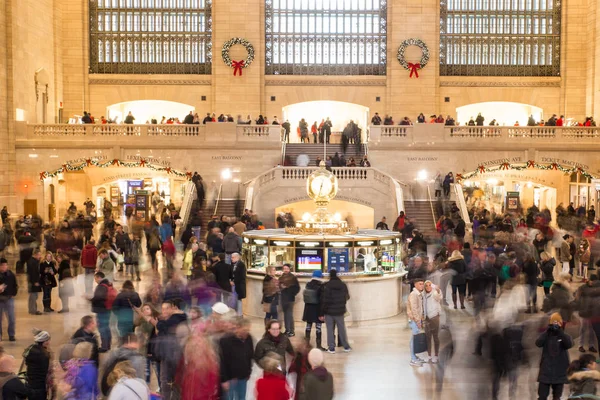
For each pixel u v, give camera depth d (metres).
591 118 36.72
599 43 39.53
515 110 44.47
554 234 25.50
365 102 42.28
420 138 35.38
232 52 41.53
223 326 9.98
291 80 42.16
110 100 42.06
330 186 18.45
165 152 35.66
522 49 42.16
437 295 13.43
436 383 11.62
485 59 42.19
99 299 13.55
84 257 19.36
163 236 24.39
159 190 40.75
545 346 10.56
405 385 12.23
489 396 11.45
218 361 9.39
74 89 41.84
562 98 42.03
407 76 41.69
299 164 35.75
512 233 22.55
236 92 41.72
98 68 42.09
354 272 17.11
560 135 35.28
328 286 14.23
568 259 21.23
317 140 40.31
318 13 42.19
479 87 42.19
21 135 35.59
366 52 42.22
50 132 35.75
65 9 41.44
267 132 35.53
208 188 35.38
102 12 41.97
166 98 42.16
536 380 11.45
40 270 18.03
